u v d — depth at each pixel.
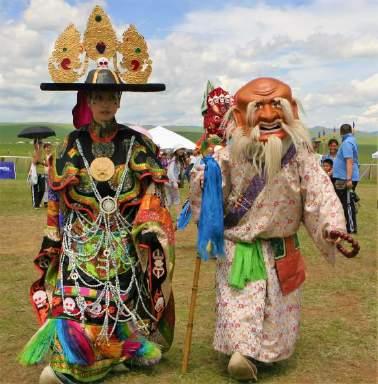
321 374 4.58
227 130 4.59
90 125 4.59
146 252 4.53
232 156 4.50
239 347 4.36
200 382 4.41
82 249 4.45
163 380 4.45
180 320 5.93
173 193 10.81
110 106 4.51
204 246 4.47
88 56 4.60
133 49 4.65
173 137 27.86
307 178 4.43
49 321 4.31
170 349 5.11
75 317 4.31
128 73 4.64
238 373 4.34
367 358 4.91
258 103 4.45
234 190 4.57
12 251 10.06
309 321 5.86
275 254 4.53
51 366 4.24
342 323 5.79
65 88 4.50
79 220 4.48
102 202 4.46
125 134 4.60
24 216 15.38
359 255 9.21
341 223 4.33
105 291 4.40
